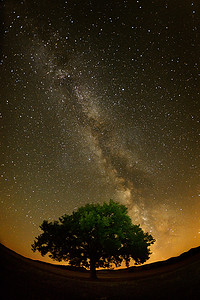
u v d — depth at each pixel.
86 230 15.06
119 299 6.88
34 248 15.67
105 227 15.50
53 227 15.76
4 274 7.10
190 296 6.11
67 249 15.27
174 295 6.46
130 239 16.09
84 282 9.73
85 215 15.10
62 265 20.22
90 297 7.10
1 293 5.76
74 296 6.96
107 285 9.21
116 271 20.53
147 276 11.51
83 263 15.23
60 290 7.30
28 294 6.19
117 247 14.65
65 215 16.33
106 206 16.20
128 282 9.77
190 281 7.42
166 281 8.27
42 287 7.10
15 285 6.54
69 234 15.47
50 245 15.54
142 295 7.06
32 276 8.02
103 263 15.40
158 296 6.64
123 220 15.95
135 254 15.84
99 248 15.16
